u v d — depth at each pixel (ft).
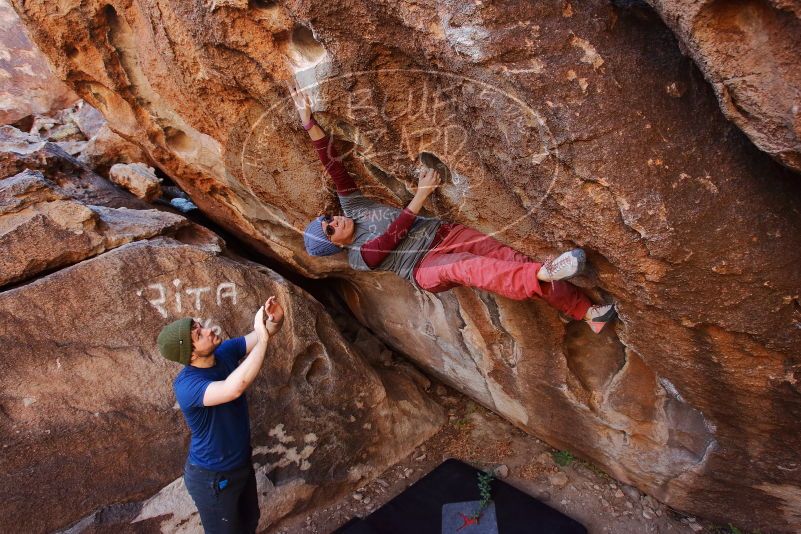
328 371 11.49
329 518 11.18
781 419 7.45
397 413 12.63
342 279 13.99
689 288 5.98
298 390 11.11
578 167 5.36
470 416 13.55
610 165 5.29
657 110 5.25
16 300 8.89
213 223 14.46
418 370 14.60
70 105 16.56
